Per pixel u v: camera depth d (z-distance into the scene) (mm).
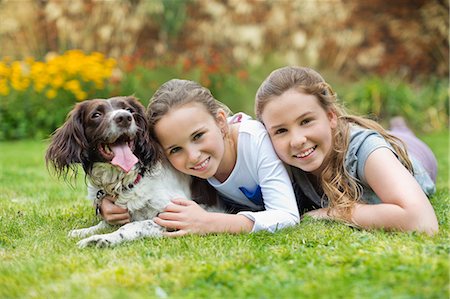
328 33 12305
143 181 3258
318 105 3297
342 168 3408
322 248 2777
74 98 9312
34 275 2488
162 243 2955
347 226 3189
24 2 11312
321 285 2229
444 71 12586
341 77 12047
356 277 2307
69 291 2281
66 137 3283
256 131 3381
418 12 12992
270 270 2453
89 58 9445
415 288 2154
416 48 12750
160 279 2393
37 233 3293
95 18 11352
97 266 2594
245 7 11961
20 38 11258
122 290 2275
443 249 2627
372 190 3410
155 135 3268
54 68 9273
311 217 3357
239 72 10188
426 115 10500
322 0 12156
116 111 3174
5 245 3059
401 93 10477
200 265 2553
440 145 8312
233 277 2367
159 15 12031
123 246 2953
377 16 13102
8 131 9164
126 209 3307
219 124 3340
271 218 3148
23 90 9328
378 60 12664
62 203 4258
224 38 12148
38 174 5734
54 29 11430
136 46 12164
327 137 3314
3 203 4176
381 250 2654
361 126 3633
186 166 3234
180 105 3188
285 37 12109
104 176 3262
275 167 3324
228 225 3133
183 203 3207
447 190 4570
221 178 3514
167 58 10578
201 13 12727
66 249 2924
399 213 3055
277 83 3303
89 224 3576
